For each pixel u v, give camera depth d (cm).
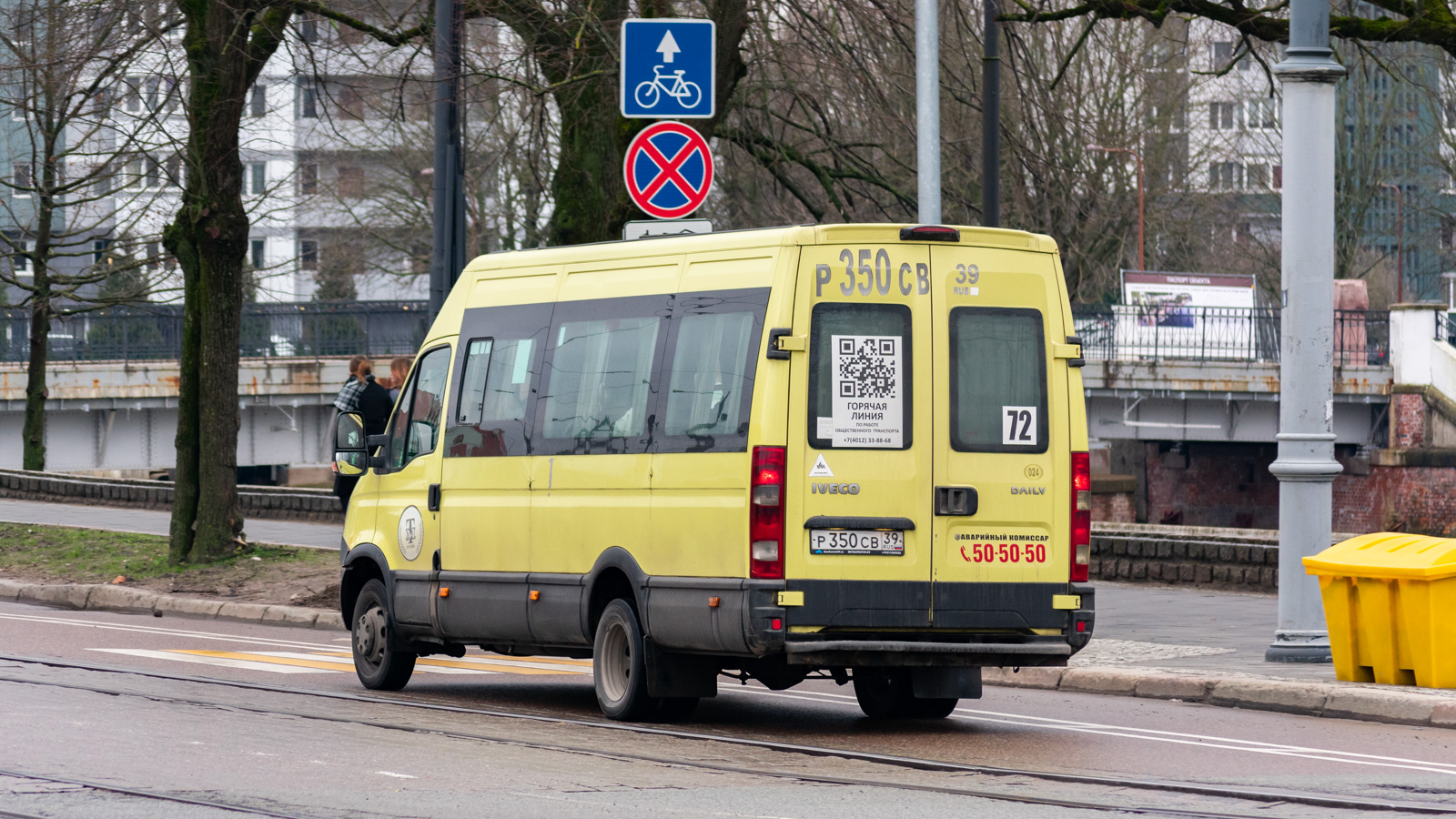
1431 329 11538
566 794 1711
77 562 4784
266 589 4294
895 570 2148
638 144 3028
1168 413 11575
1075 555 2225
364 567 2878
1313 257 3025
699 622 2177
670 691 2280
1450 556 2511
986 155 4400
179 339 11288
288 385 11438
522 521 2484
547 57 4381
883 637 2164
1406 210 15500
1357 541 2692
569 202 4969
